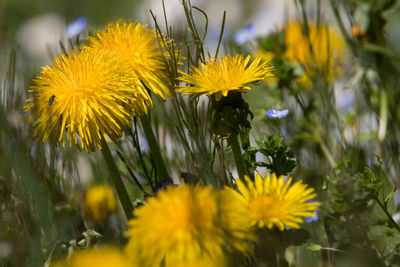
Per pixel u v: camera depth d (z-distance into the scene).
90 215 0.81
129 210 0.78
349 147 0.81
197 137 0.77
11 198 0.79
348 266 0.75
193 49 0.83
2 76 0.85
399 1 0.83
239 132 0.76
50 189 0.79
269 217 0.71
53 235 0.77
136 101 0.77
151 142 0.80
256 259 0.72
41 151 0.81
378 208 0.79
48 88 0.77
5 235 0.78
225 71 0.76
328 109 0.83
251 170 0.78
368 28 0.84
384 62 0.83
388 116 0.84
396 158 0.82
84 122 0.75
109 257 0.70
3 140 0.80
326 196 0.77
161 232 0.69
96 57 0.77
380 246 0.77
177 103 0.78
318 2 0.83
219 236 0.70
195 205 0.70
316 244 0.75
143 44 0.79
